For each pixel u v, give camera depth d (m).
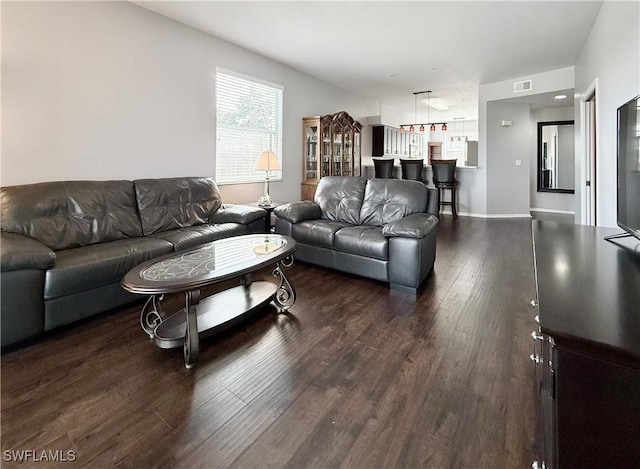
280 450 1.34
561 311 0.89
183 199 3.73
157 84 3.80
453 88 7.12
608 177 3.22
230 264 2.20
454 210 6.96
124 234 3.18
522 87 6.26
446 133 12.38
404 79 6.38
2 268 1.95
